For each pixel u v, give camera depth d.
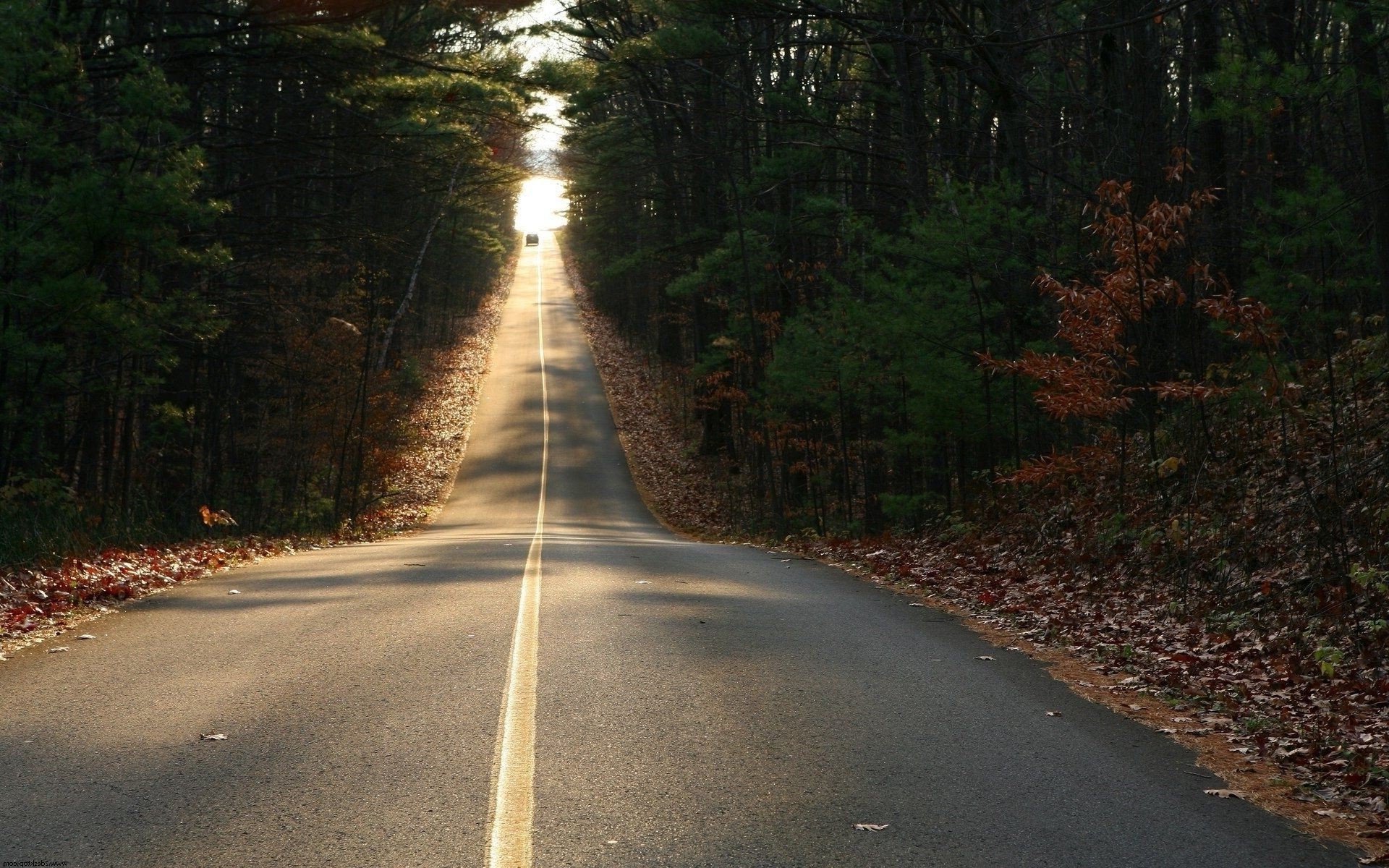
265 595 12.04
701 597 11.95
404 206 41.31
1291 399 14.08
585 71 22.33
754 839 4.73
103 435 24.31
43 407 18.19
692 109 35.19
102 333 17.17
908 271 21.16
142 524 18.00
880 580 14.72
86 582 12.26
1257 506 12.57
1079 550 14.05
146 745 6.08
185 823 4.87
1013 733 6.58
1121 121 20.36
